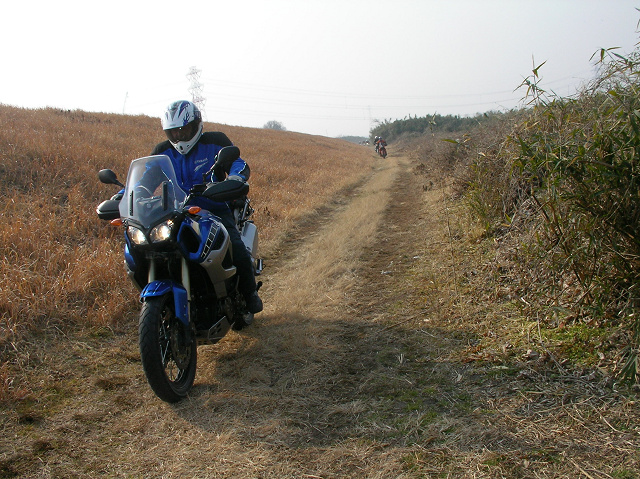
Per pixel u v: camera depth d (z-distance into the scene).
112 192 8.67
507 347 3.50
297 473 2.45
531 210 5.02
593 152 3.18
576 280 3.75
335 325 4.35
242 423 2.92
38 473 2.52
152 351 2.92
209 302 3.62
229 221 3.89
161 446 2.75
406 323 4.28
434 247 6.68
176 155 3.89
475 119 9.30
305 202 11.41
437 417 2.84
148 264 3.30
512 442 2.53
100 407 3.16
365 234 7.86
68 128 14.55
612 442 2.41
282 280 5.98
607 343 3.19
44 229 6.31
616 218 3.14
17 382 3.40
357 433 2.76
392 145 57.38
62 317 4.38
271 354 3.84
